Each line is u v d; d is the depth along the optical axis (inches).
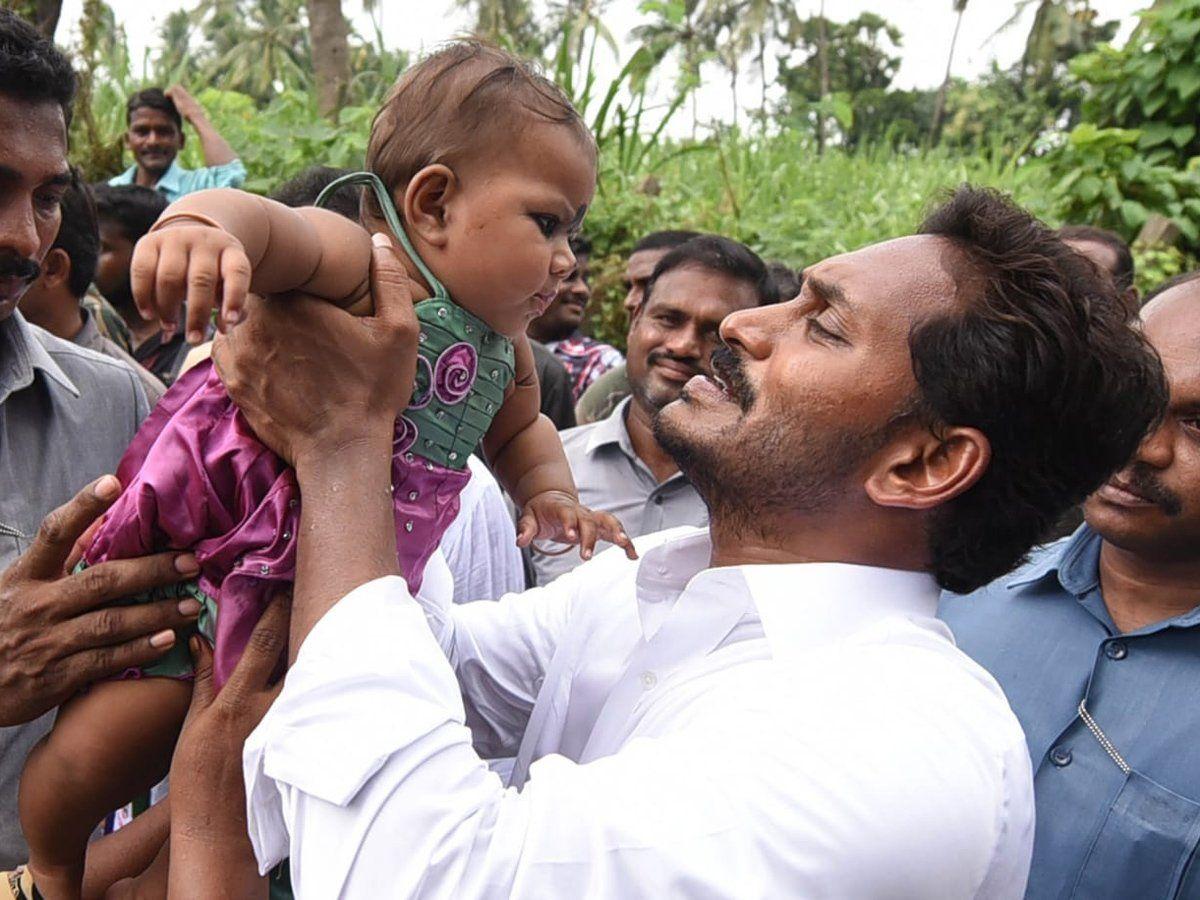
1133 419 60.1
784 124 499.5
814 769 50.9
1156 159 274.8
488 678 72.6
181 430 56.7
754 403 61.1
